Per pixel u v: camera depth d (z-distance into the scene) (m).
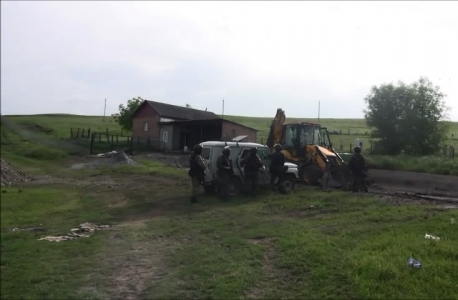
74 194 20.41
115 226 12.87
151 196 17.95
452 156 27.47
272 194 15.00
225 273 7.66
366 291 6.18
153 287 7.61
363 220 10.09
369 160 25.05
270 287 6.88
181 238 10.42
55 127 66.50
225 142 15.92
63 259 9.77
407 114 31.41
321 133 19.41
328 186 16.83
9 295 7.99
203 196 16.09
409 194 14.43
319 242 8.48
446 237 8.09
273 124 20.08
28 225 14.05
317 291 6.49
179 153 37.72
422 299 5.85
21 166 32.41
